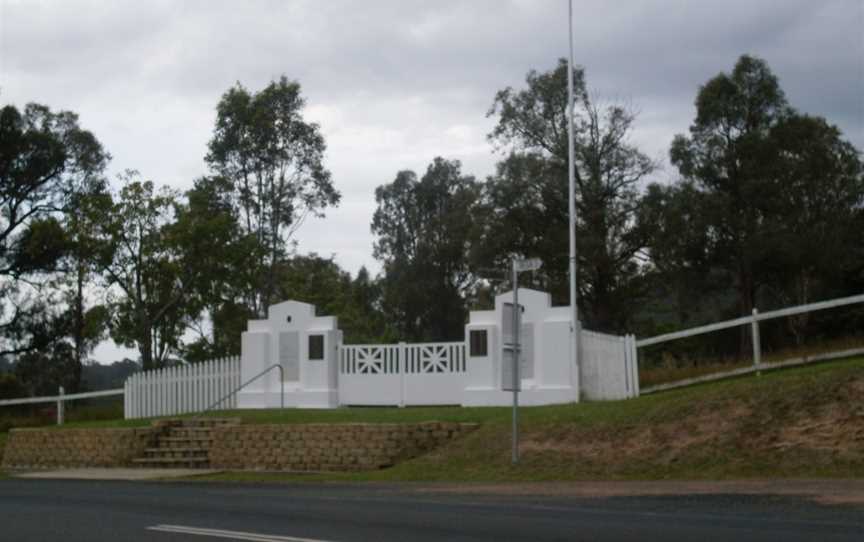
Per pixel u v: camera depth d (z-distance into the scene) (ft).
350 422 73.77
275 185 158.71
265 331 92.38
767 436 57.52
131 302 126.31
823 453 54.70
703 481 54.08
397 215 225.15
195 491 59.26
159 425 82.58
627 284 159.63
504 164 162.40
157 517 45.57
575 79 159.22
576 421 66.33
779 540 34.27
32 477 74.69
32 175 159.53
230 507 49.19
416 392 87.35
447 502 49.14
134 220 124.67
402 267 217.15
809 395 59.26
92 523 43.78
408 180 226.17
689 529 37.37
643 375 82.48
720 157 149.89
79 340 159.22
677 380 78.43
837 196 148.87
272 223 157.89
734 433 58.75
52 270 154.20
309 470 72.28
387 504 48.70
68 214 146.41
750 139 146.72
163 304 129.59
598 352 79.66
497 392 82.58
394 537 37.32
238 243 130.93
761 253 142.41
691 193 148.87
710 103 150.82
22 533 40.91
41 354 163.53
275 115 157.69
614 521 40.27
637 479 57.00
